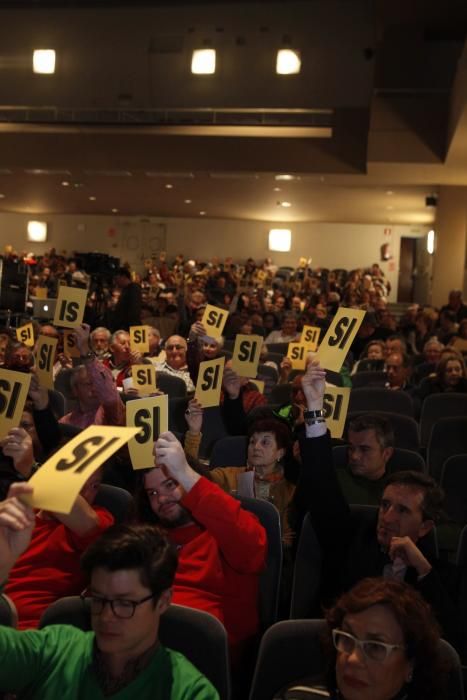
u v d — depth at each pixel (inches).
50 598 118.0
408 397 258.4
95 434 77.4
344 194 787.4
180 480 107.7
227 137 672.4
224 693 91.8
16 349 237.6
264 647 94.0
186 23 669.3
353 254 1098.7
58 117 698.2
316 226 1104.8
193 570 114.7
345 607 79.3
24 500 71.4
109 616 77.0
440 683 77.7
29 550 120.2
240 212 992.9
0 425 141.9
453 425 212.8
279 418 180.1
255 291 871.1
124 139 687.1
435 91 600.7
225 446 180.5
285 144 666.8
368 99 658.2
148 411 121.6
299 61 658.2
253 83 669.9
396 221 1008.2
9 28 690.2
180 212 1020.5
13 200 972.6
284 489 156.7
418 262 1074.1
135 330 297.3
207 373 179.2
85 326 179.2
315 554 128.7
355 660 76.5
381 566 122.0
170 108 684.7
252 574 115.6
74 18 679.1
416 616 77.4
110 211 1051.3
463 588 128.5
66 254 1134.4
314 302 688.4
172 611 94.7
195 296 469.1
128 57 679.7
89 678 79.3
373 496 156.7
